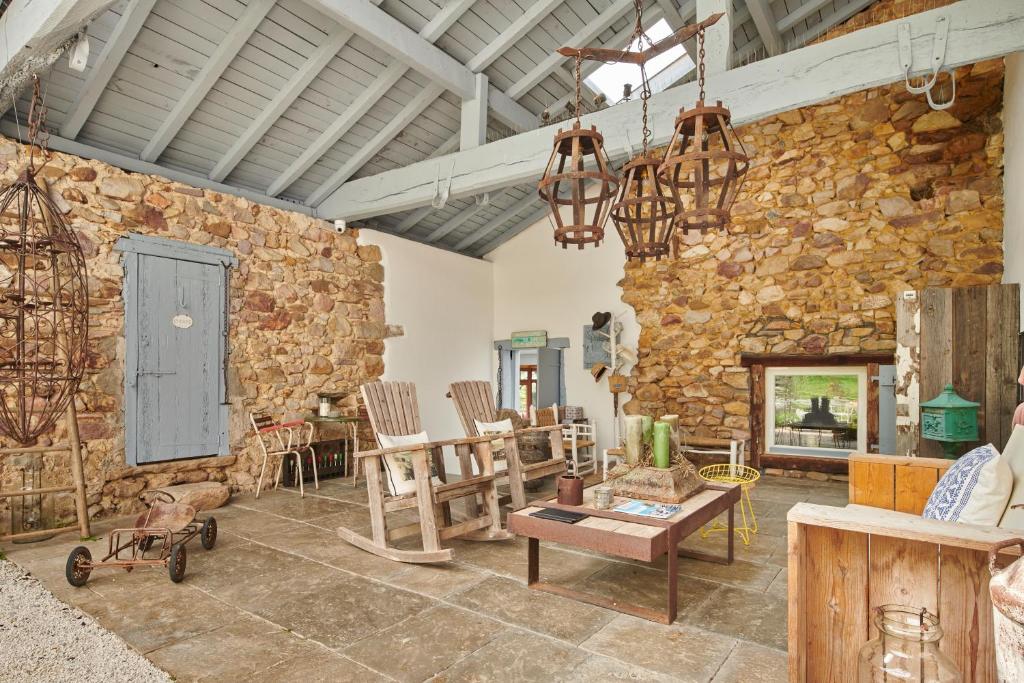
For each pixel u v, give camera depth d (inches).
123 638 94.8
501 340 326.0
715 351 257.8
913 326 182.5
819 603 68.4
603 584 119.6
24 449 149.4
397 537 140.9
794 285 241.0
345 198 240.1
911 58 138.6
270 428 206.4
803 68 151.8
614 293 287.9
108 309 177.2
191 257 198.2
